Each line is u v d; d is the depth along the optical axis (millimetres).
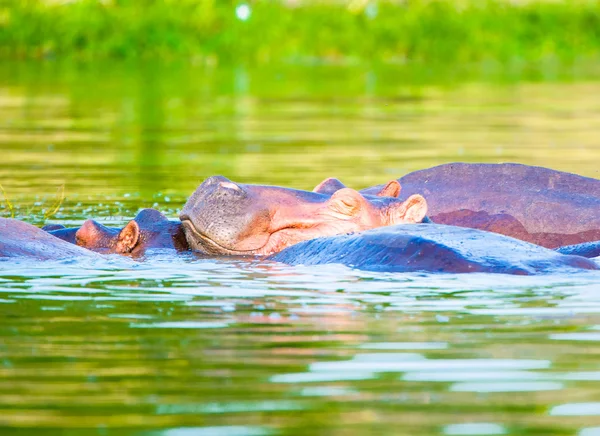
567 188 39688
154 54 143750
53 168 59312
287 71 132500
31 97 99250
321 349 22672
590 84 116375
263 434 18031
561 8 159375
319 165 60125
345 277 29484
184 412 19078
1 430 18203
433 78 123938
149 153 66000
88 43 143125
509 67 140750
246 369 21391
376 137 73938
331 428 18328
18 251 32219
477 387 20359
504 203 39062
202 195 33562
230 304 26594
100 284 28938
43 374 21078
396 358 22062
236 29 147375
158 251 33719
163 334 23859
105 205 46469
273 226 33219
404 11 155000
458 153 65188
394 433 18109
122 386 20391
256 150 67375
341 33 151375
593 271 29875
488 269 29547
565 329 24094
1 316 25391
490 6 157125
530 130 77875
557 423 18578
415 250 30375
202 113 89375
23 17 142250
